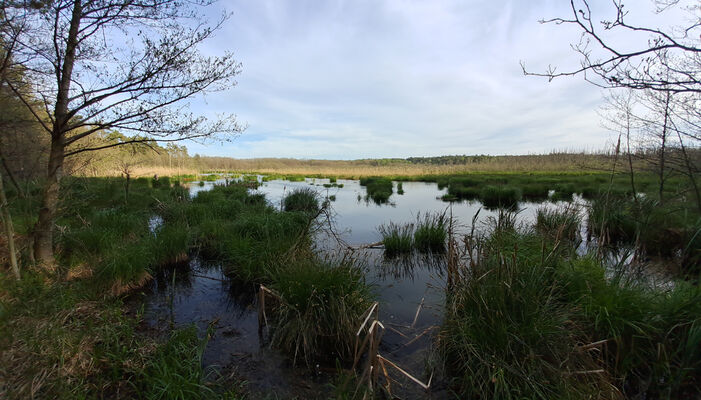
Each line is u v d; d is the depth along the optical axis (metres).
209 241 6.39
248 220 6.56
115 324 3.18
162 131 4.19
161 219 8.41
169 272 5.32
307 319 3.34
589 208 8.05
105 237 5.09
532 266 3.45
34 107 5.04
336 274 3.63
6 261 4.05
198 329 3.59
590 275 3.50
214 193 12.23
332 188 21.92
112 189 10.69
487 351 2.73
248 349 3.26
